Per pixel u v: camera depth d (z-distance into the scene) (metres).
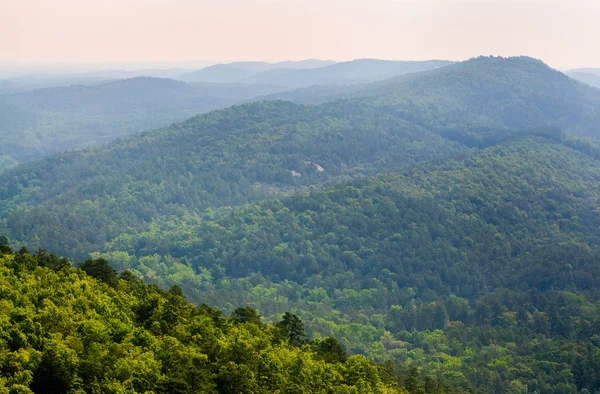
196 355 78.00
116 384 68.31
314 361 92.12
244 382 74.56
